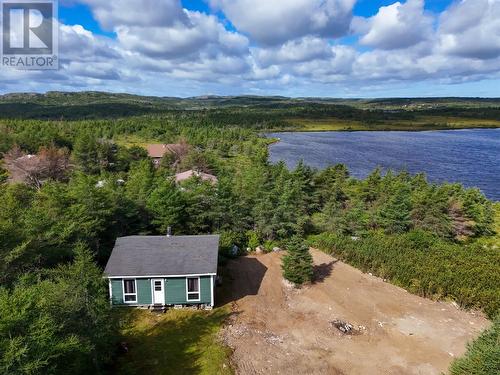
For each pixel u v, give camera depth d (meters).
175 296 23.91
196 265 23.95
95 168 66.12
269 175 51.69
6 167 59.44
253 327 22.34
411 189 52.31
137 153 75.44
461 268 29.50
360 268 31.66
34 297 13.59
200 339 20.81
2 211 23.12
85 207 27.64
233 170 73.38
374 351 20.52
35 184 56.47
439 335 22.17
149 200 33.81
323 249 35.59
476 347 15.29
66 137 85.81
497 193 71.12
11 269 19.28
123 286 23.50
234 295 26.20
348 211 41.97
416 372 18.84
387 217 39.62
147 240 26.31
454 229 41.09
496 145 134.62
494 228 46.19
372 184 52.44
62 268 20.20
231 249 33.06
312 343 21.05
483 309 24.98
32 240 21.00
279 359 19.52
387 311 24.78
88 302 16.05
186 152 79.12
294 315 24.02
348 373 18.70
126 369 18.05
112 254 24.67
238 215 36.56
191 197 34.81
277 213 36.88
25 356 11.55
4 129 87.19
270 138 151.75
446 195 45.09
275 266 31.36
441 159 105.06
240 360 19.23
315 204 47.50
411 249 33.59
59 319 14.34
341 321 23.38
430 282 26.98
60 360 13.60
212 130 136.62
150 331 21.52
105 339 16.58
